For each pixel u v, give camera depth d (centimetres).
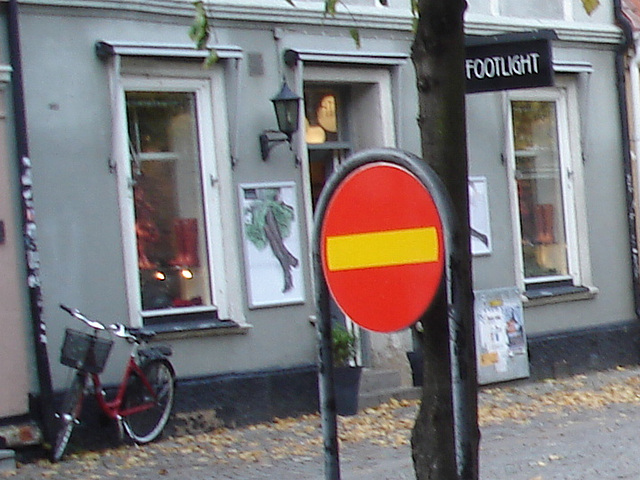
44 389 1145
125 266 1230
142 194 1270
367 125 1489
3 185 1139
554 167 1739
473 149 1611
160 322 1273
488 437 1223
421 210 409
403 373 1487
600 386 1608
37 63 1173
